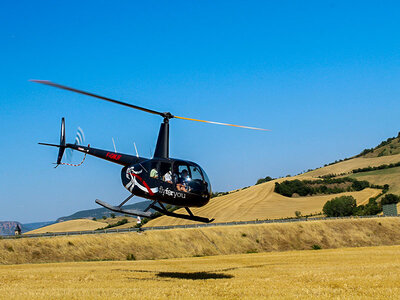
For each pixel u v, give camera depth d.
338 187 176.00
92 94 18.50
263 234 79.19
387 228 87.31
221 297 16.42
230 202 147.00
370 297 15.87
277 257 42.94
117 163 24.17
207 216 132.25
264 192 156.38
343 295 16.44
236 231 78.44
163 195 21.92
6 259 55.16
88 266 36.16
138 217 22.41
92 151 24.88
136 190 22.55
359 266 28.45
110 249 64.12
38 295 16.91
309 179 184.88
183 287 19.31
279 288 18.80
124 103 20.05
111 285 20.67
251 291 17.83
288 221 91.44
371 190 167.00
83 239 65.06
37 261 56.78
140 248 66.44
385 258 35.31
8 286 20.75
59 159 26.36
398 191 159.75
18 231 80.81
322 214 129.25
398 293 16.55
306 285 19.67
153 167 22.17
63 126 26.77
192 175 22.17
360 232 84.06
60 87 17.19
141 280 23.06
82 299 15.90
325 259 37.03
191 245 70.62
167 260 44.81
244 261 39.69
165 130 22.73
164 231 73.94
